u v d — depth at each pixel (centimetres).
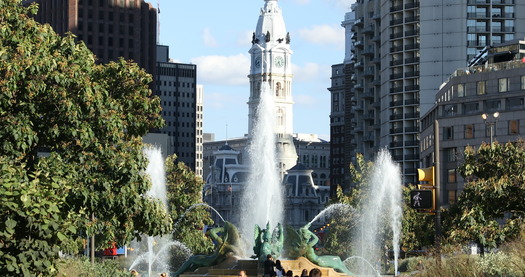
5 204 3005
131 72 6688
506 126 16800
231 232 8262
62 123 5506
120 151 5962
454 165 17725
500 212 7125
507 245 5734
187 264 8300
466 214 6881
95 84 5691
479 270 4619
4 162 3519
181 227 12450
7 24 5422
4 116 5172
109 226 6078
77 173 5578
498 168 7044
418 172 4291
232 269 8031
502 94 16925
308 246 8131
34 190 3105
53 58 5438
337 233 14700
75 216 5300
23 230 3122
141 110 6788
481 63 19675
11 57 5209
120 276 6412
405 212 13825
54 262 3309
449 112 17925
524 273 4375
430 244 11406
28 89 5203
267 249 7994
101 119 5722
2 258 3052
